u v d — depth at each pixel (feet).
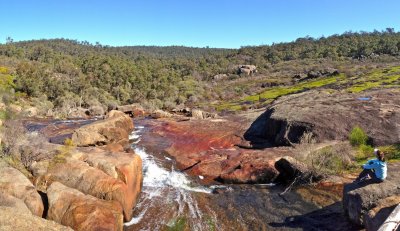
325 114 62.39
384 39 423.64
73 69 345.51
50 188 33.50
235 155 54.39
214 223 35.29
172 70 459.73
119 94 295.07
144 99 283.38
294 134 60.64
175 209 38.68
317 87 215.10
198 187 46.34
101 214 30.19
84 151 45.09
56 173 38.06
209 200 41.52
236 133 71.51
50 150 43.27
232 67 465.06
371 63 324.39
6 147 42.47
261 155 52.13
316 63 399.24
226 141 67.26
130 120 81.51
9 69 294.25
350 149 51.19
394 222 23.30
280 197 41.63
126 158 41.06
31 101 201.77
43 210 31.99
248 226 34.50
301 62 424.46
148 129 83.30
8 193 31.91
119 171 37.68
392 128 56.13
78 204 30.81
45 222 25.94
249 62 495.82
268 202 40.32
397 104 66.74
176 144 65.36
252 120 83.41
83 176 36.55
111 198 34.09
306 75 314.14
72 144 56.65
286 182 46.55
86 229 28.81
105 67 357.41
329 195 40.32
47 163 40.01
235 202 40.68
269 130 67.56
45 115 144.87
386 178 34.01
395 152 48.67
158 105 242.58
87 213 29.89
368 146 52.65
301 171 45.19
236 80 384.06
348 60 384.27
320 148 50.78
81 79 283.38
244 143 65.82
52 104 219.20
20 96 203.41
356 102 69.67
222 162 52.70
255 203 40.19
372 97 74.69
